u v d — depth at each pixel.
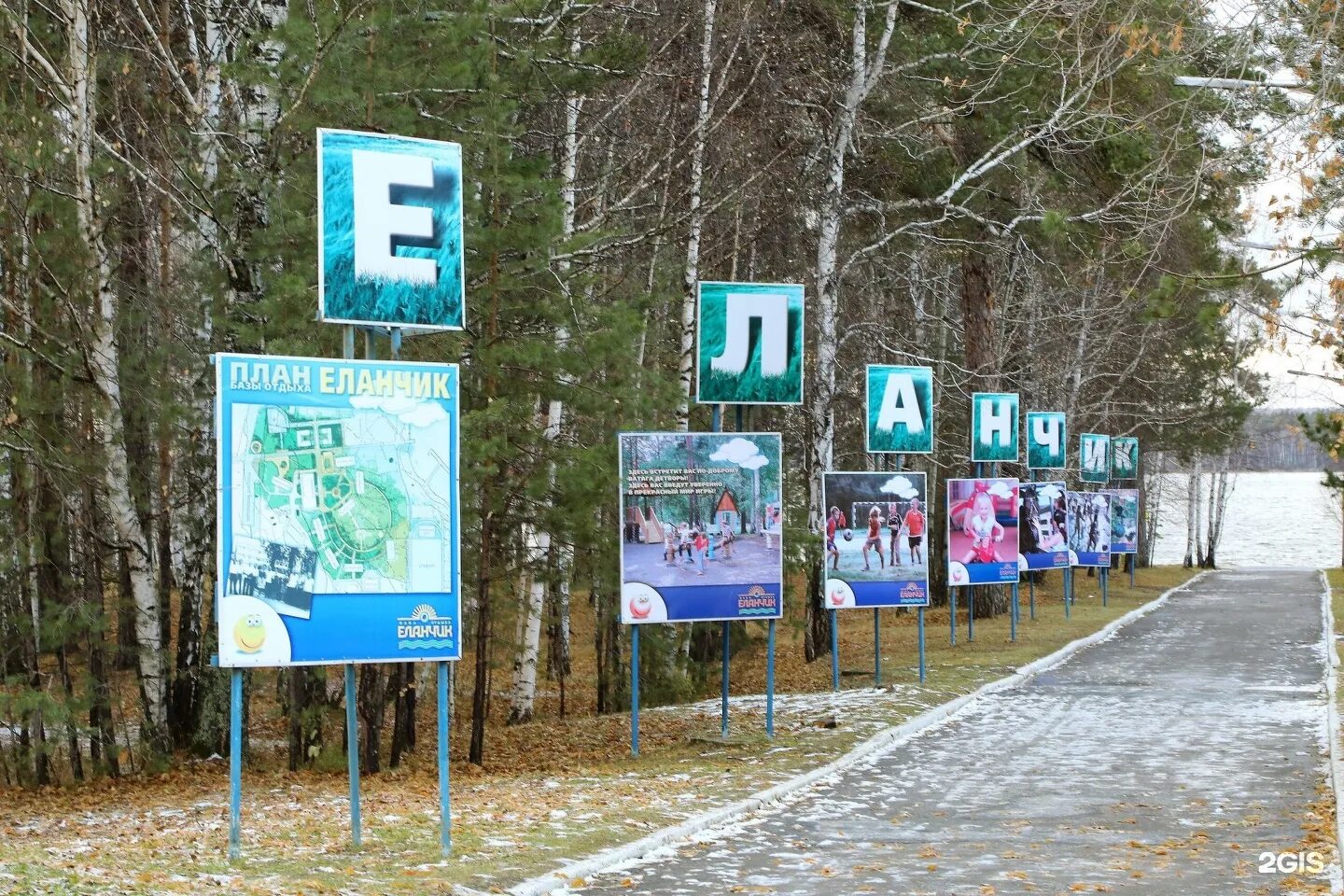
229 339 20.53
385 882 10.73
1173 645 35.09
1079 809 14.60
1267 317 16.14
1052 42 28.80
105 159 20.47
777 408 37.44
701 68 26.98
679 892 10.95
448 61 19.67
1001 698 25.48
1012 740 20.09
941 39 31.27
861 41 31.05
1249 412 65.69
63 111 21.86
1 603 20.75
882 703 24.27
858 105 31.33
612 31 24.89
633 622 20.11
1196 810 14.36
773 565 20.42
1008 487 34.03
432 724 28.27
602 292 25.09
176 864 11.37
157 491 22.53
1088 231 33.84
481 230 19.41
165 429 20.64
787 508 27.66
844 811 14.97
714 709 26.25
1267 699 24.23
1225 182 20.45
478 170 19.67
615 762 19.92
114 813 16.47
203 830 13.93
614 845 12.78
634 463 20.09
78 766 20.84
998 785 16.33
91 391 20.14
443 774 12.19
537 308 19.80
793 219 33.34
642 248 29.64
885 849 12.77
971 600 36.66
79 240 19.73
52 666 25.31
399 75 18.98
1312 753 18.08
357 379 11.85
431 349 19.31
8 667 23.81
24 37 19.98
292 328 18.48
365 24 18.88
